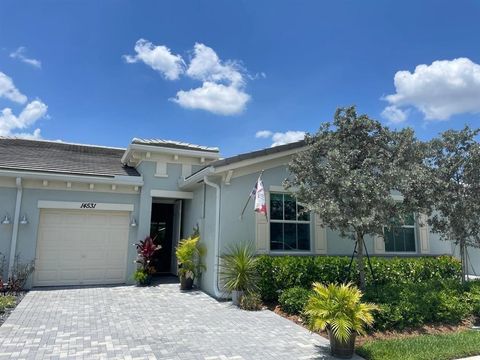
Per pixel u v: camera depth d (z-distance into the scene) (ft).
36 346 21.98
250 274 35.17
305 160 31.07
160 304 34.63
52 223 43.93
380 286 32.96
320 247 41.24
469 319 30.17
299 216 41.34
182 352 21.52
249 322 28.68
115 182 45.65
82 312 30.78
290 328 27.14
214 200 40.14
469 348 22.26
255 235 39.17
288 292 31.91
